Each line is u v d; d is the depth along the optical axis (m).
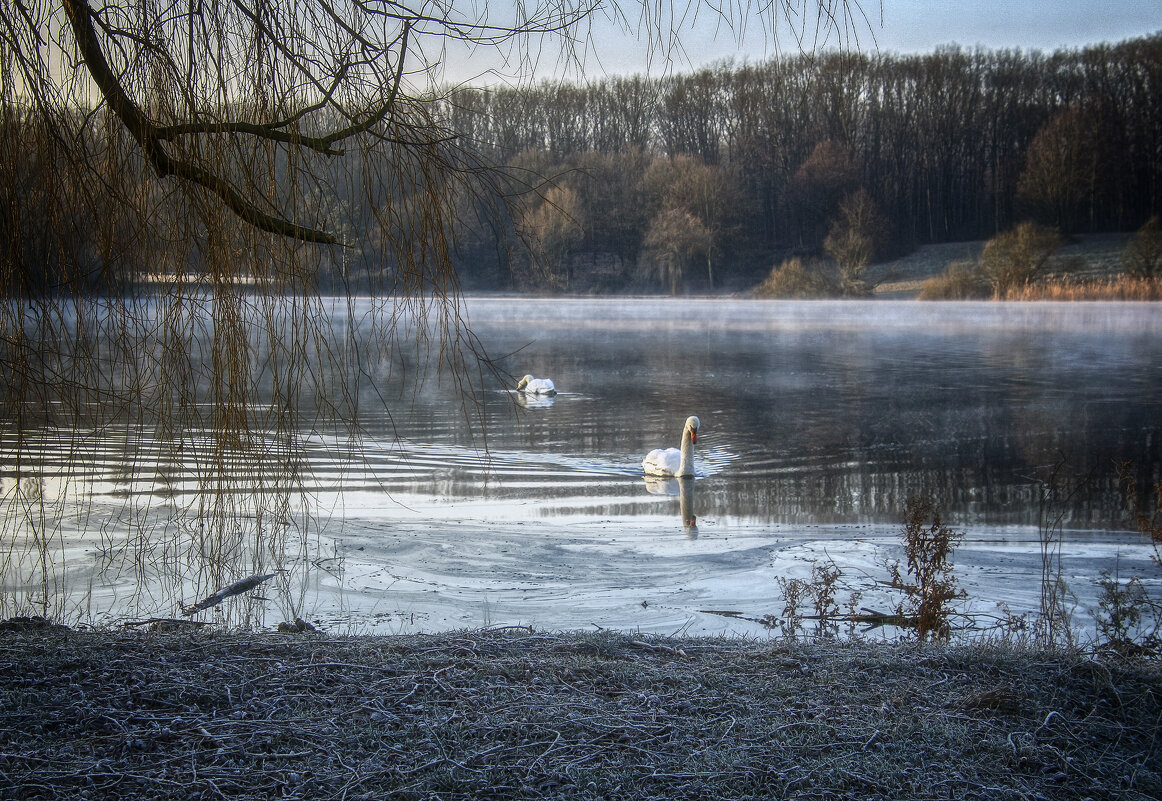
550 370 28.53
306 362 5.09
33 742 3.19
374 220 4.76
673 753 3.20
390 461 13.97
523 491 12.17
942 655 4.32
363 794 2.87
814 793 2.94
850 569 7.85
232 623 5.80
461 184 4.79
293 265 4.91
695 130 52.56
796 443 16.44
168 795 2.85
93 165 4.28
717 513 10.99
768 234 68.25
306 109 4.19
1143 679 3.97
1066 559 8.29
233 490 6.29
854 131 60.75
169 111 4.08
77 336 4.87
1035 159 63.12
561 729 3.36
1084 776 3.12
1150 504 11.41
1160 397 21.59
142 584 6.64
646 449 15.88
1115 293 50.72
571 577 7.49
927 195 68.12
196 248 4.59
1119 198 63.81
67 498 9.05
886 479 13.31
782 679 3.97
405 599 6.58
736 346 36.47
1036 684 3.90
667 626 6.03
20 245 4.41
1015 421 18.50
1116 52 64.06
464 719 3.42
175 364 5.16
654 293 59.28
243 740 3.23
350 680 3.83
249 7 3.99
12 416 5.05
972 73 65.12
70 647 4.23
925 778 3.05
